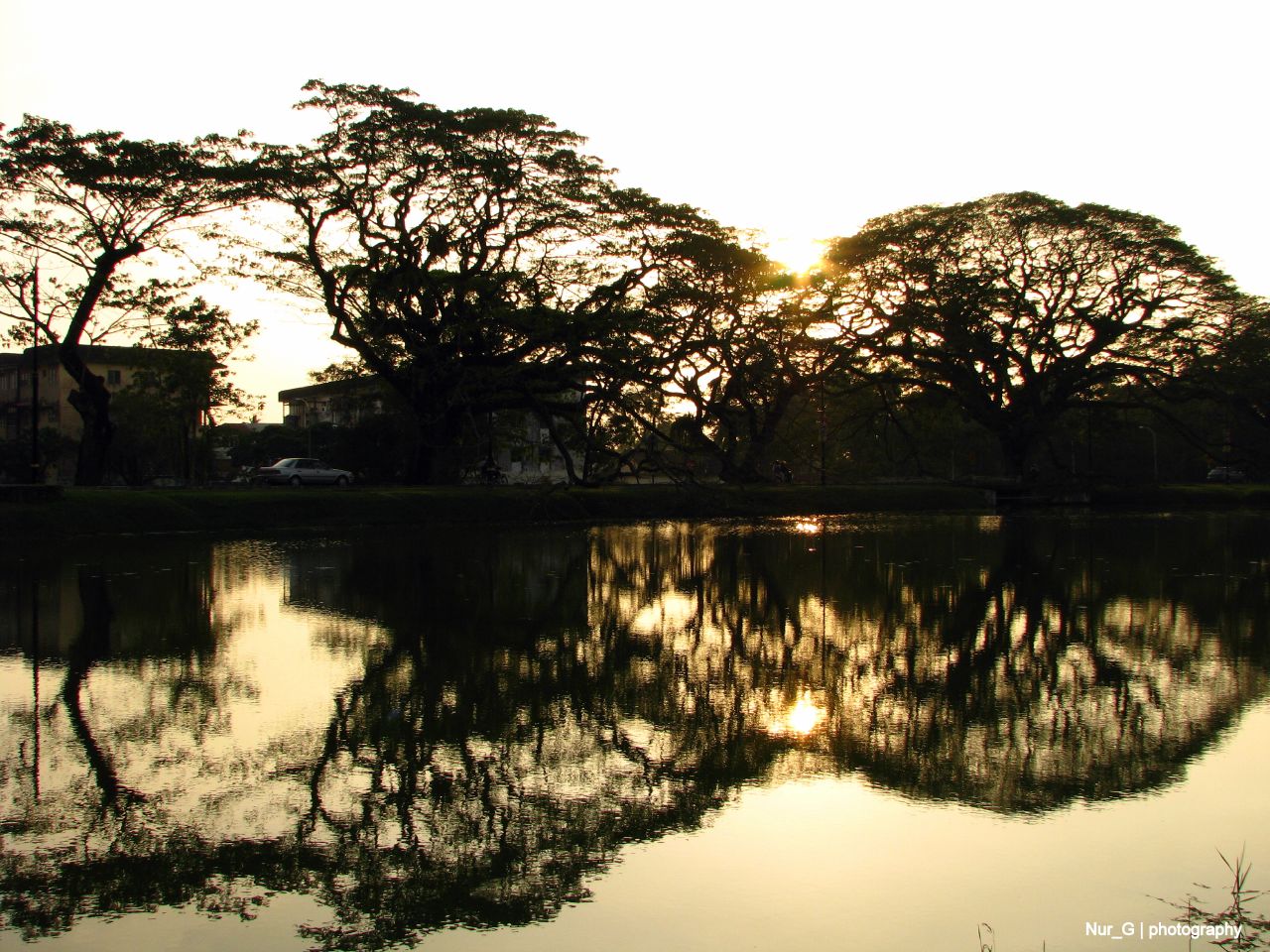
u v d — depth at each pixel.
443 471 44.31
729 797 6.81
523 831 6.26
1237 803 6.57
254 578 18.70
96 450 36.06
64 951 4.87
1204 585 17.45
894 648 11.85
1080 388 53.34
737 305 39.31
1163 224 49.03
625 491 43.97
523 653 11.58
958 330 49.00
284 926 5.12
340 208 35.50
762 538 29.33
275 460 67.81
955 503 51.69
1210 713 8.80
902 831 6.20
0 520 28.19
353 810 6.62
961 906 5.23
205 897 5.44
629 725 8.53
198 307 35.81
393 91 34.59
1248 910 5.14
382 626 13.34
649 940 4.92
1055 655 11.36
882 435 58.25
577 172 36.66
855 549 25.19
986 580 18.28
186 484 49.84
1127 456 76.38
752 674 10.44
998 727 8.41
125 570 20.09
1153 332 50.53
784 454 58.31
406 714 8.88
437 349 37.41
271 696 9.51
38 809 6.64
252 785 7.08
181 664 10.91
